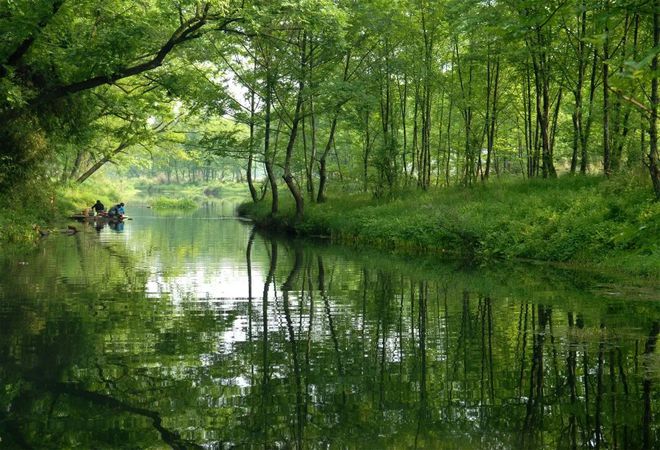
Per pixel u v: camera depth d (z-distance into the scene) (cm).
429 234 2091
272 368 654
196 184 11069
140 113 2439
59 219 3381
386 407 533
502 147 3556
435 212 2164
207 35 2194
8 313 941
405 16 2809
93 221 3741
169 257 1833
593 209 1708
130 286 1244
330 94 2648
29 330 825
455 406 538
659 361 664
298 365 666
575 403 541
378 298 1112
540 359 686
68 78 1972
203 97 2909
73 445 451
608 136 2056
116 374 629
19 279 1312
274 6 1797
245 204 4509
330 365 667
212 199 8962
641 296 1086
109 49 1795
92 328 845
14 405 536
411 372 640
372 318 927
